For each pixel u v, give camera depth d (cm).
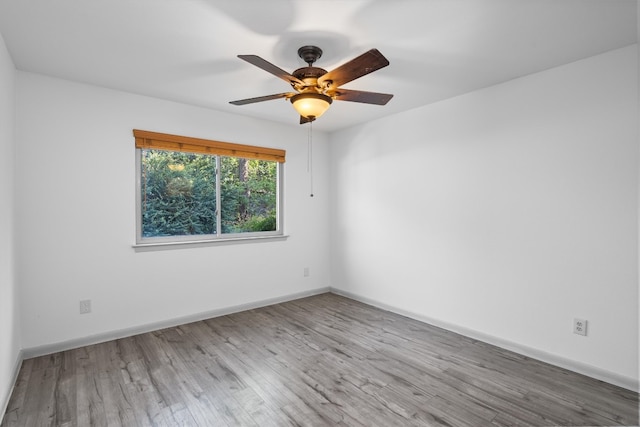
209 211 365
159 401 205
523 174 269
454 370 244
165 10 178
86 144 284
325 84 210
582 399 207
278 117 385
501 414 193
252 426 182
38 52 227
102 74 264
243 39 209
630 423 185
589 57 234
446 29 198
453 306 319
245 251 383
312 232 446
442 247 328
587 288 237
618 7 175
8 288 218
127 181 304
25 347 257
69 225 277
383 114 373
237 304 377
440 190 328
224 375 236
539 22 190
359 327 330
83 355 265
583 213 238
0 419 184
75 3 172
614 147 225
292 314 369
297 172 430
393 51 225
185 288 339
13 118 244
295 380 229
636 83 216
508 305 279
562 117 247
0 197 200
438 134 329
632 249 219
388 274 383
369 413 194
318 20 188
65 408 198
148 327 316
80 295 282
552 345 254
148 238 324
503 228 281
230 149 367
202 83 282
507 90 277
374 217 398
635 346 217
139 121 310
